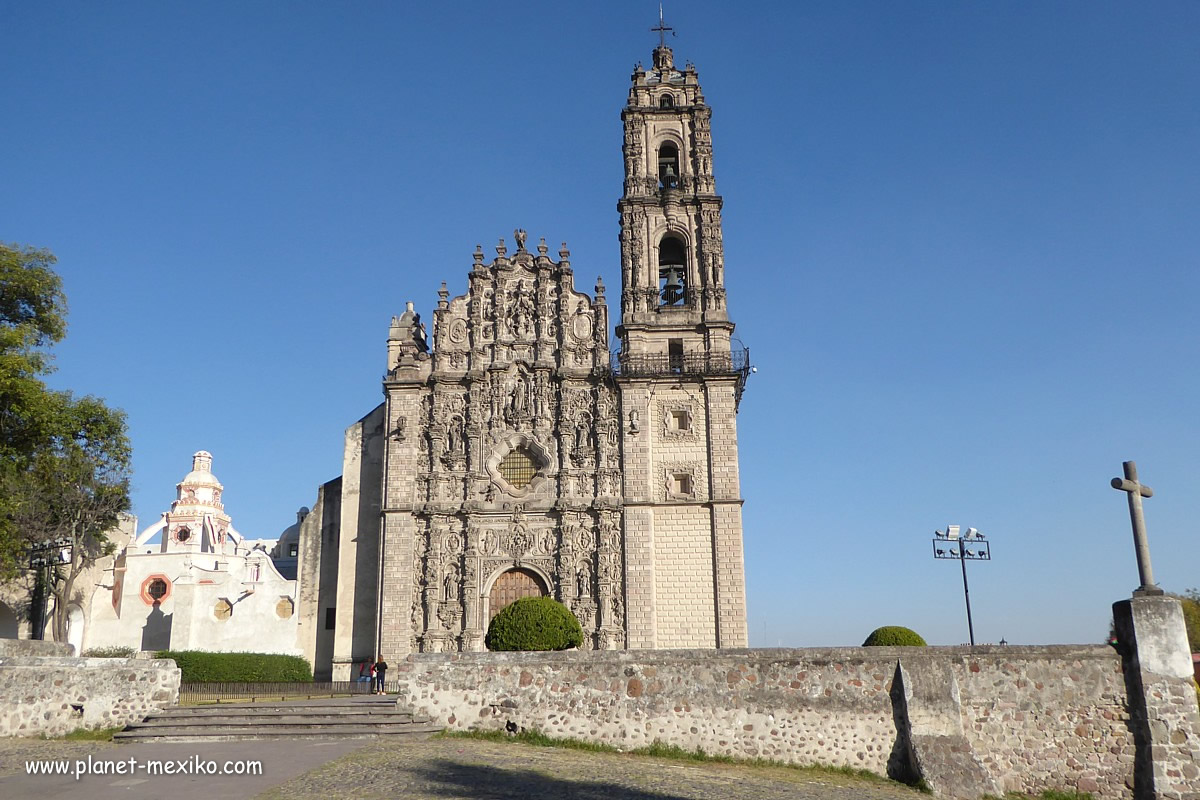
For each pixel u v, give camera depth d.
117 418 65.75
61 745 33.38
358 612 65.44
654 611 61.25
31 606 66.75
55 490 61.66
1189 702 35.69
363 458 68.62
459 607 62.56
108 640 72.94
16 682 35.53
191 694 53.62
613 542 62.62
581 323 68.25
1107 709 36.38
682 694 36.66
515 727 36.81
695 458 64.31
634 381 65.25
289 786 26.81
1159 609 36.69
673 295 70.50
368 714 37.03
